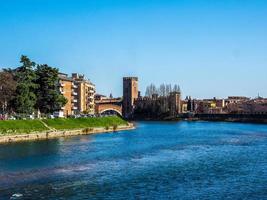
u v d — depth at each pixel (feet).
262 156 325.21
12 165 269.85
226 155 332.39
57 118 571.28
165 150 367.66
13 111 559.38
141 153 342.85
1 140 418.51
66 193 191.83
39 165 270.67
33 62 568.82
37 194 189.67
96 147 386.32
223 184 211.41
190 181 219.41
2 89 529.04
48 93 592.60
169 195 187.83
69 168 260.21
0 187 203.62
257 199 180.96
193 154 338.13
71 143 422.00
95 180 221.05
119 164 279.28
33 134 465.47
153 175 236.43
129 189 199.93
